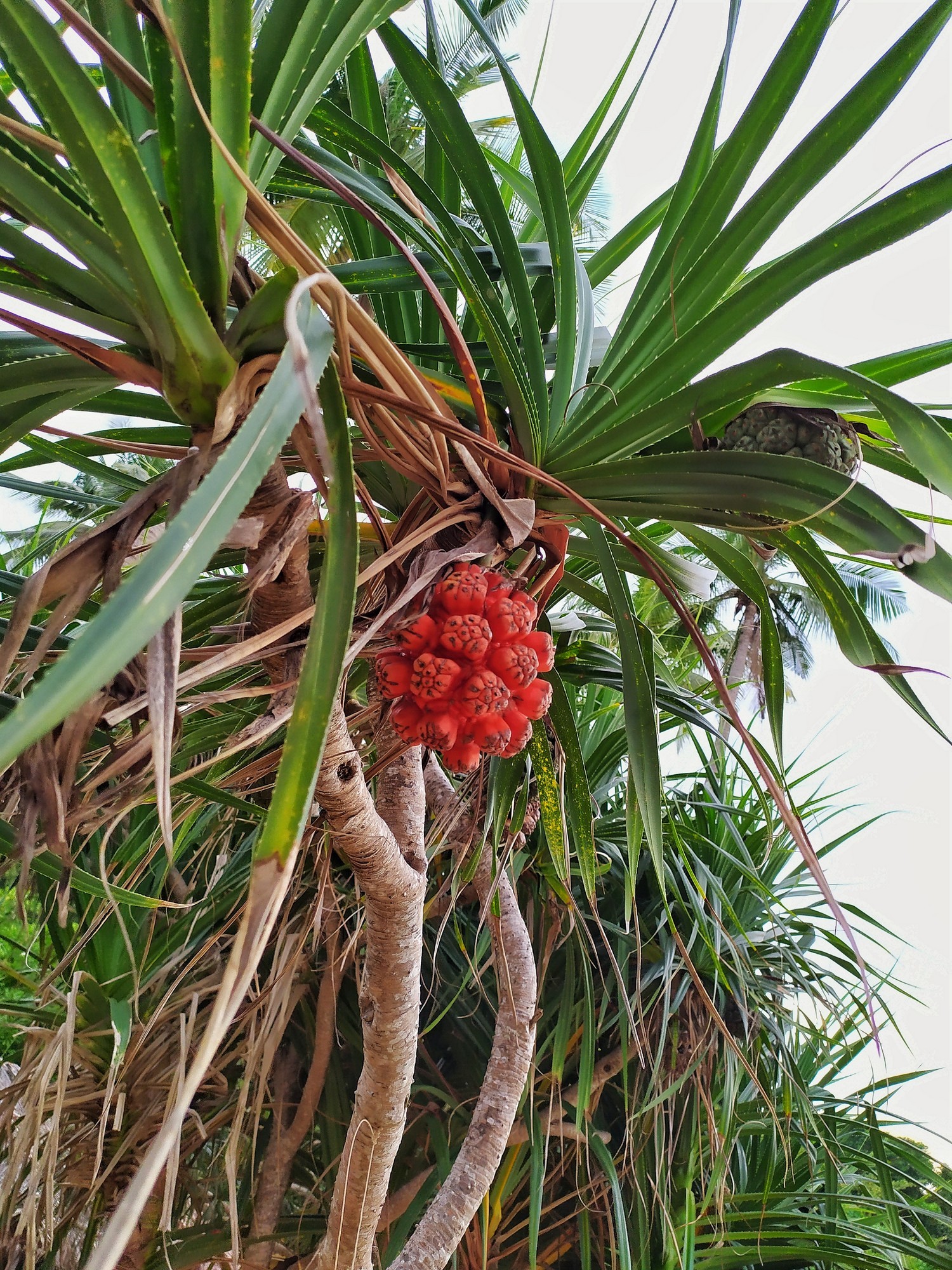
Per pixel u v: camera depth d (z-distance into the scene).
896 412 0.78
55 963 1.91
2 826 0.89
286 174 1.05
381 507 1.20
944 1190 2.33
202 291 0.70
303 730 0.54
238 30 0.62
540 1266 2.21
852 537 0.90
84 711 0.68
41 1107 1.37
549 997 2.24
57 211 0.65
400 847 1.17
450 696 0.85
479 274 1.05
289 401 0.57
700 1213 2.08
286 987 1.45
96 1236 1.72
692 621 0.93
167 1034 1.81
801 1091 2.06
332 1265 1.10
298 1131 1.94
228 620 1.20
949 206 0.78
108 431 1.16
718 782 2.46
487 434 0.94
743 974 2.01
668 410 0.94
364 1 0.77
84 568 0.70
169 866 0.55
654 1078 1.84
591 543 1.14
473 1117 1.42
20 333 0.85
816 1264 2.13
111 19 0.75
